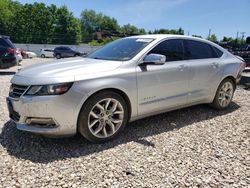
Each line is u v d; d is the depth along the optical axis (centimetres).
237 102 656
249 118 529
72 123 364
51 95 351
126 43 484
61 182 296
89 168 326
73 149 375
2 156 351
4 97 665
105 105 392
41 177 304
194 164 340
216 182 302
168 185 294
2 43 1148
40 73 375
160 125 479
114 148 381
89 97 373
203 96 524
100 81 378
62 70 378
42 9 7481
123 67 407
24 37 7362
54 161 340
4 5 7831
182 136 431
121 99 404
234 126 482
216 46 567
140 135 430
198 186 294
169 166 334
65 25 7769
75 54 3253
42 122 361
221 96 566
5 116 507
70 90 358
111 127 402
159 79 441
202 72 509
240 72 592
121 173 316
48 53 3656
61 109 354
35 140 401
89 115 376
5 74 1202
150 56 421
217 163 344
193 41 520
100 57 465
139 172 319
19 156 352
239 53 1400
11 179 299
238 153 374
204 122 500
